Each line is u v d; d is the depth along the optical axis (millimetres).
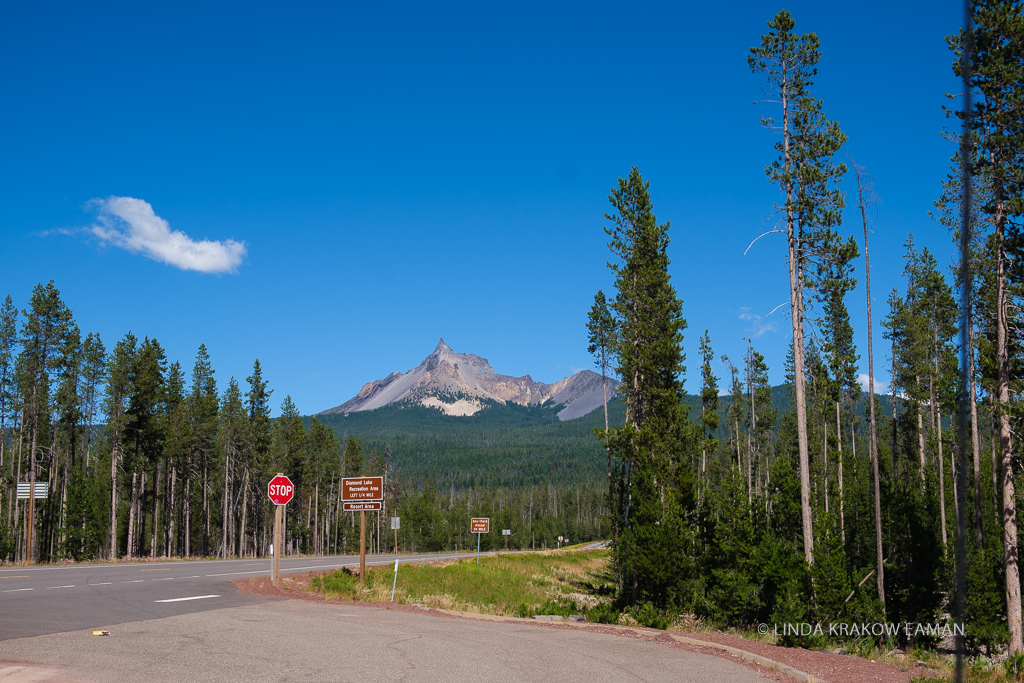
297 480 89062
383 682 9516
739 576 21391
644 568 23766
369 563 44469
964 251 7453
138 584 23062
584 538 165625
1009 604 22750
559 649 13391
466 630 15641
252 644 12172
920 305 39531
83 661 10188
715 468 68688
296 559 50969
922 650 19781
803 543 24000
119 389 59062
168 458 69875
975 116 22906
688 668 12016
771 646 16750
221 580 25422
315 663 10664
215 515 93125
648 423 27844
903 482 49562
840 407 43438
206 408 73688
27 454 58312
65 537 57344
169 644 11875
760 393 62781
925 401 42688
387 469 130750
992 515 33156
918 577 27672
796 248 25266
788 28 25641
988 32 22875
